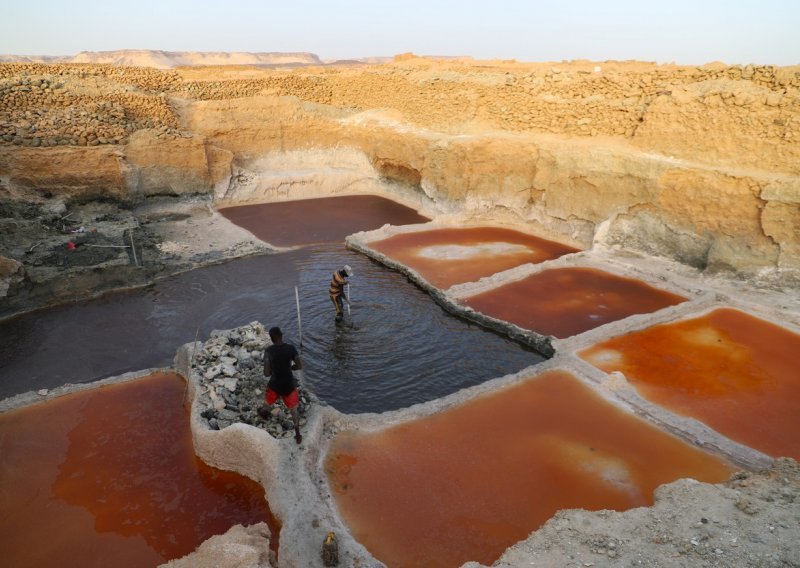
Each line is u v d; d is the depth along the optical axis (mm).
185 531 7305
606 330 12469
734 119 15766
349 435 9102
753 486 6621
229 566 5891
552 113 21016
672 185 16359
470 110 23906
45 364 11883
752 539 5508
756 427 9234
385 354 12320
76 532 7250
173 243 19047
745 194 14742
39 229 17141
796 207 13766
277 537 7133
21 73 23953
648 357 11492
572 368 11094
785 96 14844
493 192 21797
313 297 15312
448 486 7965
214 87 27938
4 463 8523
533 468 8336
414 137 24766
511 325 13133
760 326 12688
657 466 8344
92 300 15070
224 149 25359
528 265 16781
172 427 9477
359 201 26641
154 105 24172
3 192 18062
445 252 18719
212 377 9969
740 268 14844
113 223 19469
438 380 11359
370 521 7285
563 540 5961
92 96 22859
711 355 11531
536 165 20297
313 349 12461
